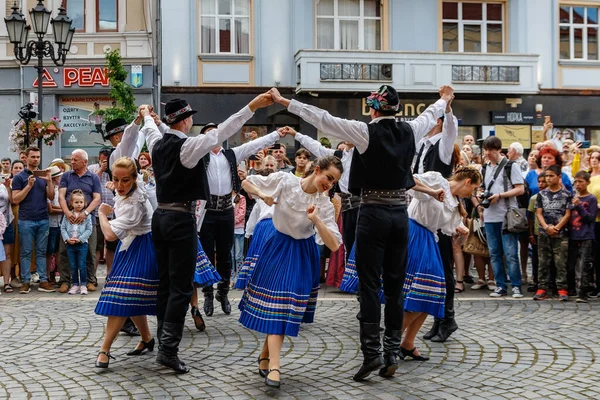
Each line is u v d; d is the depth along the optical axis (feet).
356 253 16.58
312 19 68.85
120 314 17.57
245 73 68.03
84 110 63.87
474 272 36.91
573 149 36.73
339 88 67.05
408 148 16.46
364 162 16.24
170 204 17.30
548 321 23.47
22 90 63.05
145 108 19.76
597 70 72.38
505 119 70.54
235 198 26.63
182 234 17.17
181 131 17.39
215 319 23.95
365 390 15.83
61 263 30.63
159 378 16.83
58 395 15.52
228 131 16.49
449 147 20.29
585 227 27.40
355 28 70.08
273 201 16.08
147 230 18.33
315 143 24.89
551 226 27.55
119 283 17.76
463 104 70.33
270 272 16.33
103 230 17.44
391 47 69.72
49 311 25.54
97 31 64.03
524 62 69.67
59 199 30.22
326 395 15.46
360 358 18.72
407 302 18.07
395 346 16.80
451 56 68.80
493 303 27.09
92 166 36.81
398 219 16.34
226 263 24.76
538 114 71.05
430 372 17.34
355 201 27.45
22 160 35.73
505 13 71.56
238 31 68.33
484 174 30.04
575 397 15.29
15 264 32.73
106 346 17.80
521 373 17.20
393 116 16.66
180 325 17.28
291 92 68.59
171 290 17.30
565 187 29.78
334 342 20.52
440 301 18.17
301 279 16.34
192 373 17.26
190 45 67.10
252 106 16.33
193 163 16.84
